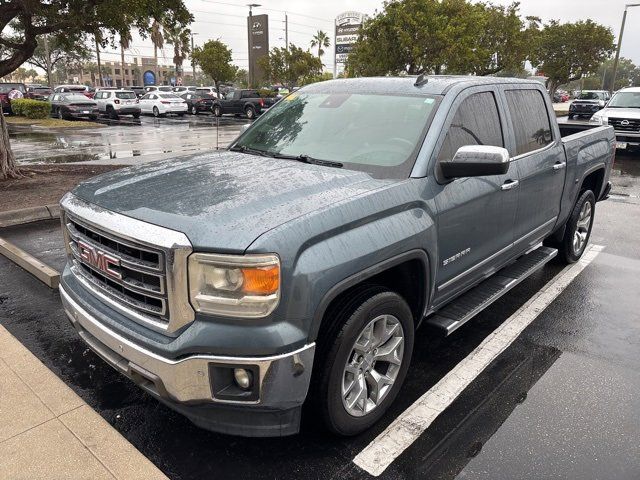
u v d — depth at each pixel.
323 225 2.53
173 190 2.84
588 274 5.68
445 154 3.38
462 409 3.25
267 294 2.31
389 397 3.10
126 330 2.59
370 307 2.73
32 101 26.88
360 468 2.74
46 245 6.08
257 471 2.71
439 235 3.24
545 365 3.80
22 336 4.05
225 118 30.98
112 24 8.98
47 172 10.42
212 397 2.41
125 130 22.14
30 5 8.46
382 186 2.98
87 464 2.70
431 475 2.69
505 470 2.73
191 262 2.34
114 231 2.53
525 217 4.38
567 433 3.04
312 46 65.50
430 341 4.14
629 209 8.84
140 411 3.19
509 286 4.21
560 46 36.16
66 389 3.35
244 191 2.79
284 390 2.42
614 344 4.14
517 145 4.21
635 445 2.94
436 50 18.97
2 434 2.91
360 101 3.86
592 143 5.66
